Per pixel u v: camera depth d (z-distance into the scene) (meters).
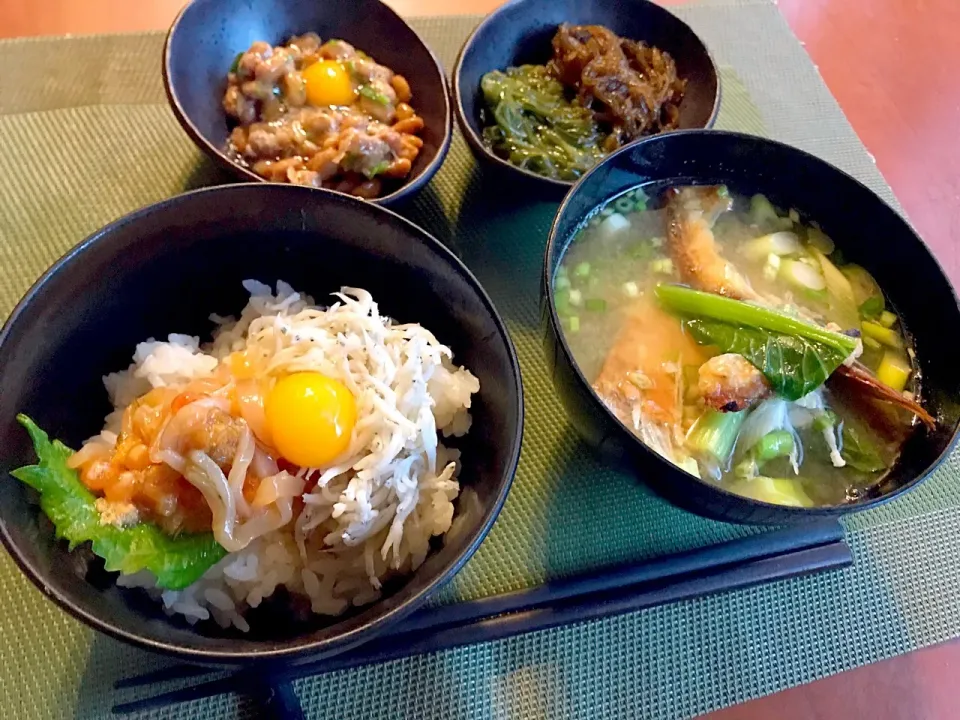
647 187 0.27
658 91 0.32
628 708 0.22
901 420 0.23
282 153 0.29
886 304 0.26
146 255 0.21
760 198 0.28
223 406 0.20
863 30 0.42
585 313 0.26
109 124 0.30
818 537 0.25
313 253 0.23
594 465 0.26
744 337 0.24
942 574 0.26
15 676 0.20
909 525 0.27
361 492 0.20
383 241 0.22
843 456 0.23
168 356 0.22
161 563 0.18
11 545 0.16
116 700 0.20
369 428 0.21
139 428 0.20
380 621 0.16
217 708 0.21
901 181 0.36
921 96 0.40
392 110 0.30
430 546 0.21
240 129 0.29
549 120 0.32
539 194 0.29
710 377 0.23
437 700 0.22
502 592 0.23
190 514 0.19
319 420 0.20
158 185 0.29
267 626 0.20
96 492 0.19
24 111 0.30
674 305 0.25
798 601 0.25
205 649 0.16
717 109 0.30
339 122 0.29
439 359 0.22
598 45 0.32
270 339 0.22
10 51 0.32
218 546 0.19
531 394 0.27
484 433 0.22
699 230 0.27
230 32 0.30
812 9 0.43
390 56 0.32
